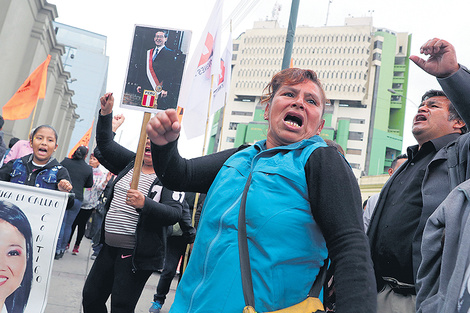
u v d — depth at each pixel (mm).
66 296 4902
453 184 2254
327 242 1289
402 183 2639
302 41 119438
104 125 3453
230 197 1408
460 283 1541
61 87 35188
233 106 117438
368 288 1153
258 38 119938
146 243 3117
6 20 20406
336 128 113250
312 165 1358
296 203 1324
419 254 2291
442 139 2633
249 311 1200
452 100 2080
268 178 1362
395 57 123188
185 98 5395
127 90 3361
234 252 1296
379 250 2525
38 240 3285
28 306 3168
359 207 1307
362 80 114062
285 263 1281
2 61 21344
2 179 4219
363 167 109938
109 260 3172
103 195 8023
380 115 114562
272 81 1699
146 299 5945
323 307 1332
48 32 27219
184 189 1634
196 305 1311
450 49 1997
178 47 3414
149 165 3535
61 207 3389
